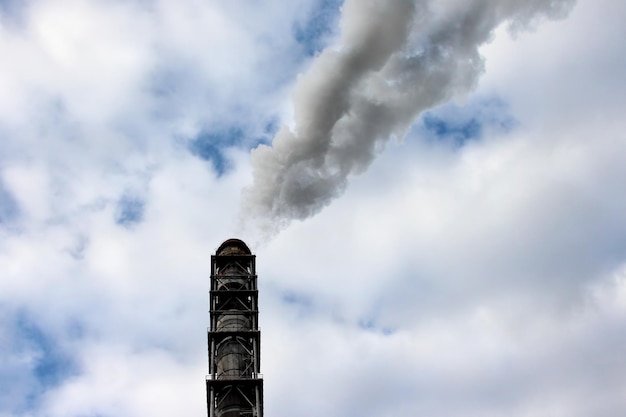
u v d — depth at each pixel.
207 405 53.84
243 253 64.50
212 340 57.34
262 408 53.50
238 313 59.38
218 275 62.25
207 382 54.19
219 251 65.38
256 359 56.19
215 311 59.38
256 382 54.22
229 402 53.62
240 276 62.47
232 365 55.84
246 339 57.91
